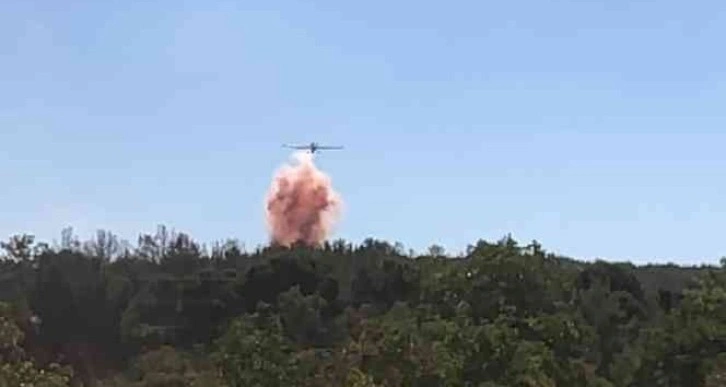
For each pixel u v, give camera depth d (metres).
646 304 65.00
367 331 35.75
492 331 33.88
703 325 38.56
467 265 37.34
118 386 62.91
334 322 67.94
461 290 36.97
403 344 34.00
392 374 33.66
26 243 73.81
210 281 79.25
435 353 33.81
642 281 71.31
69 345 77.38
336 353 38.72
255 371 36.94
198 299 78.69
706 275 40.72
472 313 36.47
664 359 39.22
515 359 33.59
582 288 56.88
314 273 78.69
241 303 78.44
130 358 75.50
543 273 37.59
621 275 67.62
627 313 60.81
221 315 77.88
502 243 37.41
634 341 52.03
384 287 73.38
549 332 35.62
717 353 38.16
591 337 39.97
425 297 38.72
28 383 29.47
